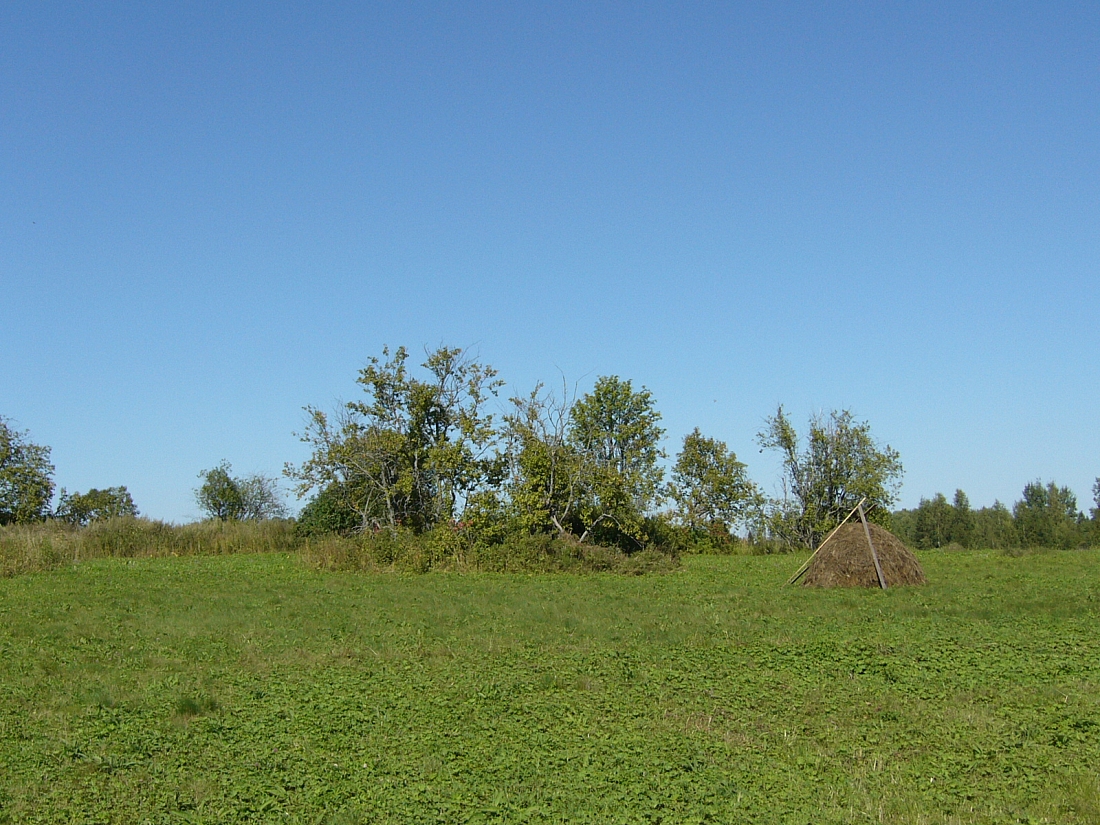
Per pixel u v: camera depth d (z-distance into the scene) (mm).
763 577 31766
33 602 24422
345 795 9656
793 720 12477
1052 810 9172
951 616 20719
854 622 20172
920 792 9766
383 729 12016
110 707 13227
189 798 9609
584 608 22781
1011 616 20406
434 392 43562
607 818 9008
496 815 9109
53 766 10531
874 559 27281
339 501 44844
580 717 12492
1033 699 13219
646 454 49094
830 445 54031
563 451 40438
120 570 34250
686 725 12242
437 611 22391
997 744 11203
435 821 8977
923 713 12617
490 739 11570
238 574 32750
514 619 21047
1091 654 16047
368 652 17094
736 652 16672
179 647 17688
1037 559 38062
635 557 35719
